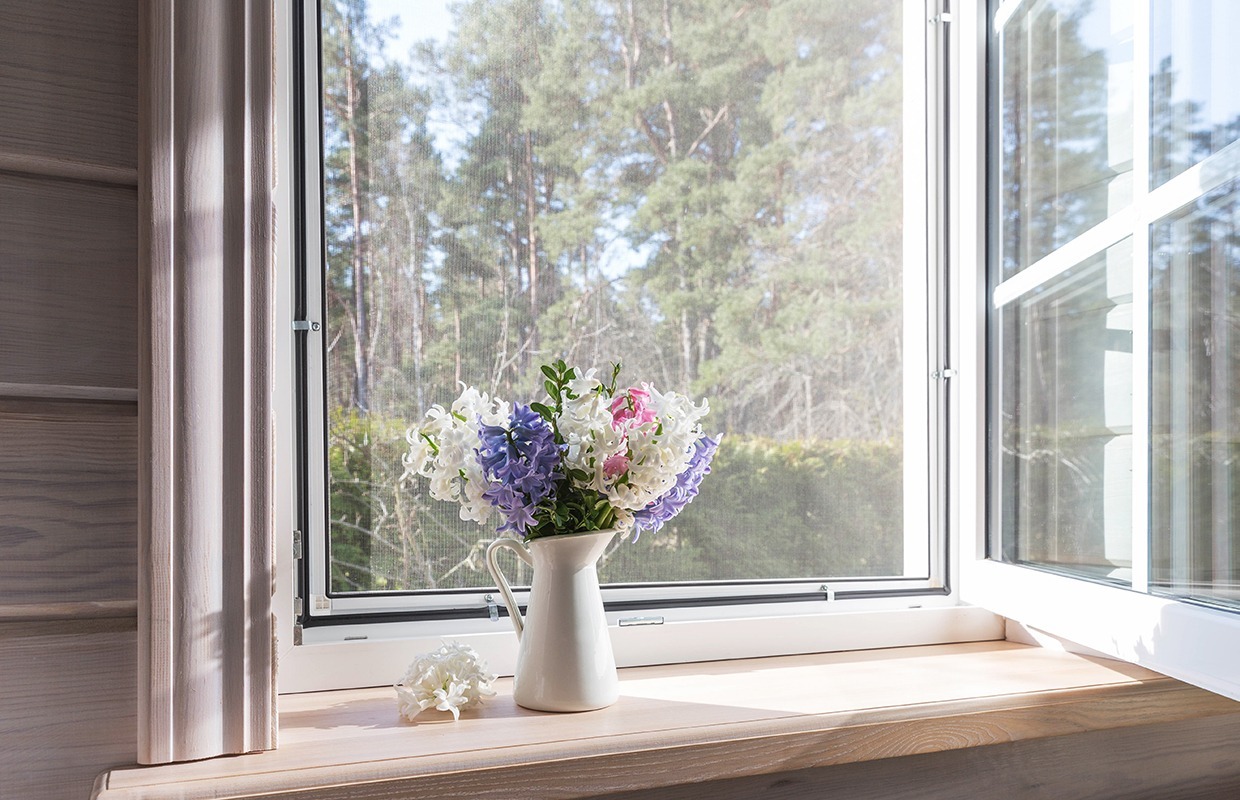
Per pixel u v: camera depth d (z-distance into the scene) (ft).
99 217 2.58
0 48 2.45
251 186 2.66
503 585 3.17
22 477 2.48
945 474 4.14
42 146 2.48
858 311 4.04
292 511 3.27
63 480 2.52
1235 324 2.68
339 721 2.90
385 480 3.45
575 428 2.91
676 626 3.67
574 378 3.02
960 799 3.36
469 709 3.02
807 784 3.18
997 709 3.10
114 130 2.57
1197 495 2.84
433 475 3.00
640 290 3.75
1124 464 3.19
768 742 2.84
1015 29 3.87
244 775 2.41
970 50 4.07
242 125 2.65
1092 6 3.38
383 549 3.45
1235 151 2.66
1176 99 2.93
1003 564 3.89
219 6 2.63
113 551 2.56
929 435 4.12
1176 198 2.91
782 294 3.92
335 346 3.39
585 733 2.75
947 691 3.20
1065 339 3.53
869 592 4.01
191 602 2.54
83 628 2.52
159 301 2.52
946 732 3.04
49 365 2.51
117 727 2.54
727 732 2.82
